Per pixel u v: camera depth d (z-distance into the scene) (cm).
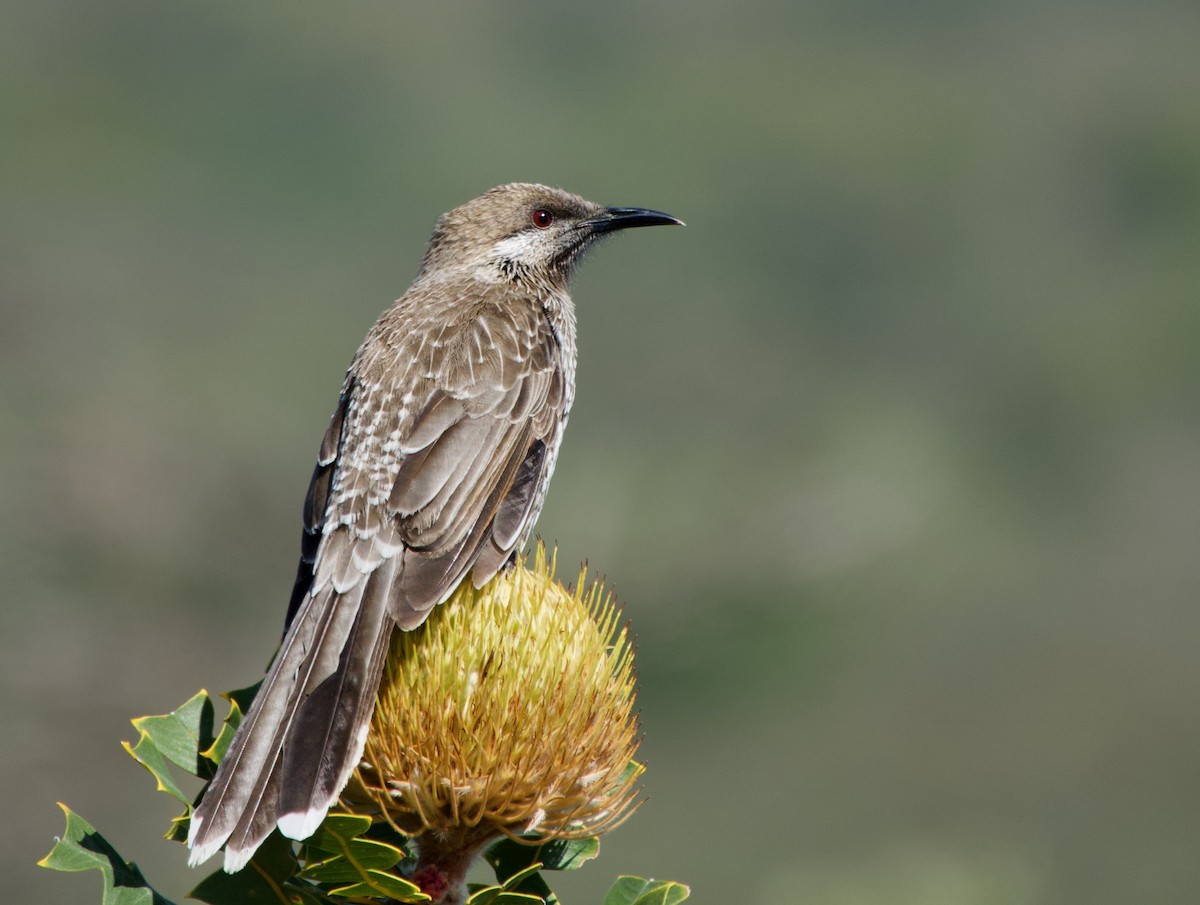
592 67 3447
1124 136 3070
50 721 1361
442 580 493
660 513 1888
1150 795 1719
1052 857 1605
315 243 2769
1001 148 3102
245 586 1605
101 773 1357
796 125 3130
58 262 2117
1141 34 3381
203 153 3072
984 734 1814
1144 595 2108
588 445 1994
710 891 1530
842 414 2233
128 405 1694
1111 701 1886
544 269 730
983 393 2564
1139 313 2633
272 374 2073
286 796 459
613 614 508
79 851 461
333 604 533
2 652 1375
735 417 2145
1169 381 2569
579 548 1848
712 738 1788
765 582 1925
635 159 3189
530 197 729
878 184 3055
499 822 477
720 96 3312
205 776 496
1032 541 2292
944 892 1404
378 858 454
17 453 1527
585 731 484
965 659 1950
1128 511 2361
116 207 2709
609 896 509
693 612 1855
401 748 473
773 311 2622
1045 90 3241
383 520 559
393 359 613
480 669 475
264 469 1700
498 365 617
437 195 3100
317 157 3161
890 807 1669
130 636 1473
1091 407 2520
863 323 2695
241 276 2453
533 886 516
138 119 3139
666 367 2173
